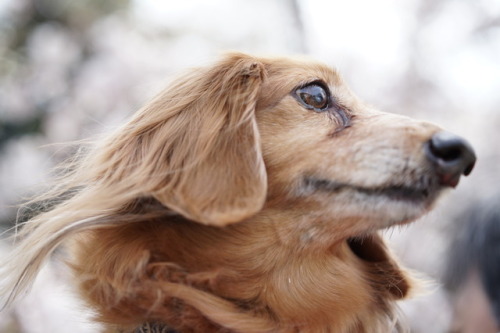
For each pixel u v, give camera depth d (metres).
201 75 0.44
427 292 0.49
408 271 0.50
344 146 0.42
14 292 0.42
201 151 0.41
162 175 0.41
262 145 0.43
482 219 0.47
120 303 0.41
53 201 0.46
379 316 0.47
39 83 1.03
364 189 0.42
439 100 1.12
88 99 0.97
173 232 0.41
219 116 0.42
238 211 0.40
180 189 0.40
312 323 0.43
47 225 0.42
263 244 0.42
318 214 0.42
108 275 0.41
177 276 0.41
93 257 0.42
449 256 0.51
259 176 0.40
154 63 1.02
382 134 0.42
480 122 1.13
